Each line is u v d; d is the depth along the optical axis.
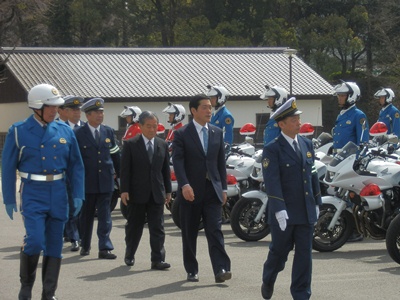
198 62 57.88
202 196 11.84
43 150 10.12
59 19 71.81
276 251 10.07
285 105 10.05
